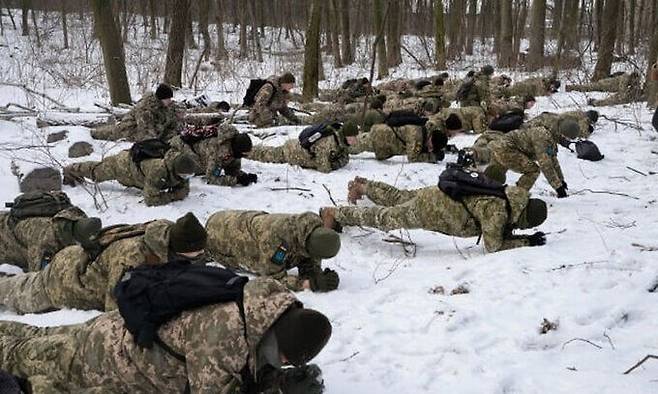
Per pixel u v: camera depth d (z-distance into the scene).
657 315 4.21
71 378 3.07
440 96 13.60
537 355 3.79
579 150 9.36
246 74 20.52
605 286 4.63
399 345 3.97
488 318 4.27
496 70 23.31
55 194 5.40
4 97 12.87
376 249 6.06
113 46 12.34
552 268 4.98
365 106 10.31
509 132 7.36
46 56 22.62
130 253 4.17
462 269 5.17
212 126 8.11
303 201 7.43
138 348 2.85
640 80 14.78
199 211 6.98
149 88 15.42
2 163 8.26
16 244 5.35
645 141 10.36
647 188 7.77
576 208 7.00
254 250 4.84
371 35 34.62
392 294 4.80
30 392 2.96
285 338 2.57
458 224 5.55
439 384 3.51
